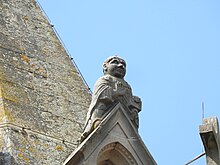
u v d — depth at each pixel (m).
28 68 36.16
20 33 37.34
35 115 34.66
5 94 34.69
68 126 35.00
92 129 32.47
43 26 38.25
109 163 32.72
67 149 34.06
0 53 36.09
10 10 38.03
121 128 32.75
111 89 32.94
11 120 33.88
